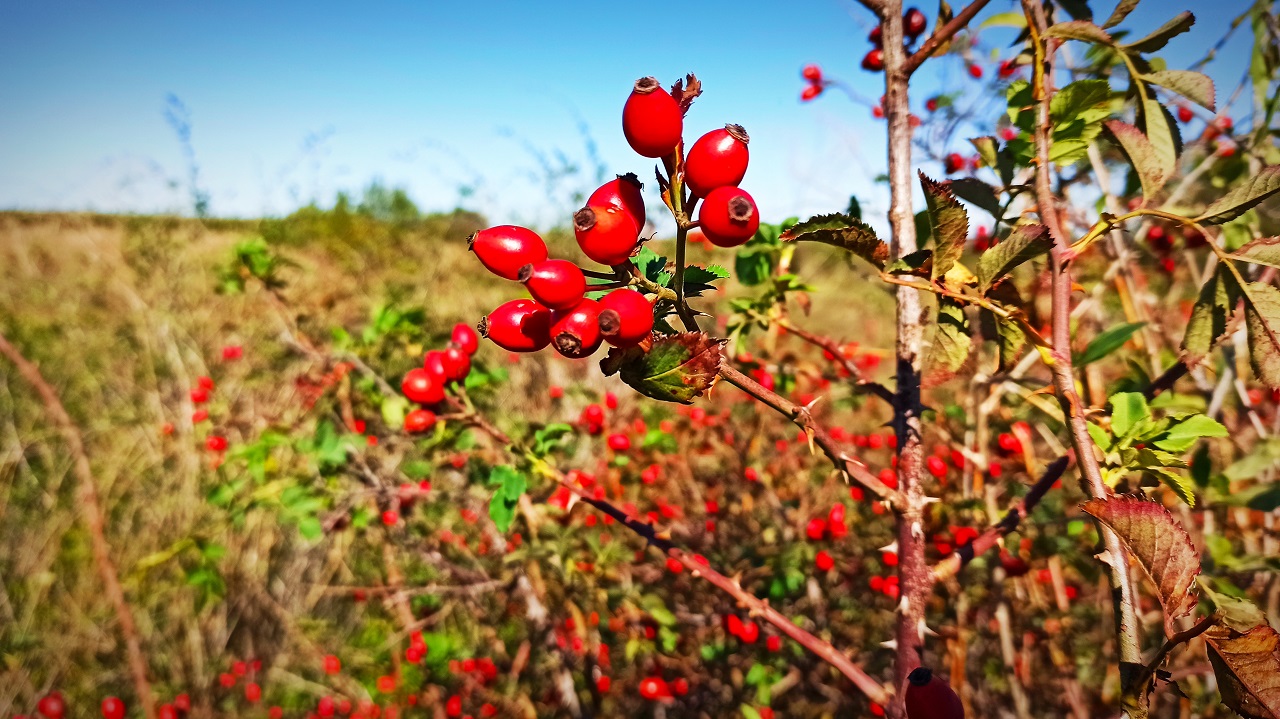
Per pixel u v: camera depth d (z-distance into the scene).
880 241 0.18
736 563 0.71
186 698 0.81
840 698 0.66
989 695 0.59
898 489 0.22
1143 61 0.21
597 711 0.72
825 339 0.41
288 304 0.83
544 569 0.73
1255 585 0.38
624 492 0.82
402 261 1.47
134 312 1.24
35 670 0.84
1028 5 0.21
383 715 0.79
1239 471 0.31
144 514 0.98
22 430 1.08
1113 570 0.16
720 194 0.17
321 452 0.62
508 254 0.20
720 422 0.85
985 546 0.22
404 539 0.73
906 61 0.23
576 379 1.03
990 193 0.23
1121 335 0.25
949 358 0.19
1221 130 0.37
